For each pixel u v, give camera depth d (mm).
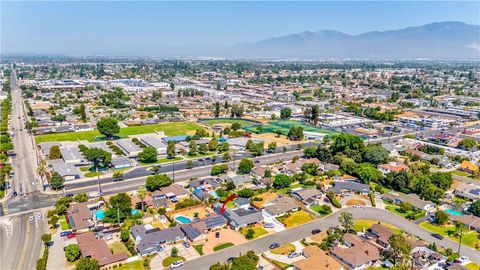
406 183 160375
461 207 144500
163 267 101812
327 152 198125
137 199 143500
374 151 194875
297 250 111375
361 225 128625
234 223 125562
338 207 143125
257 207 141000
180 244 114750
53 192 154625
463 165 190625
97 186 161125
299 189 155625
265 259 106250
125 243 114125
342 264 104312
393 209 142750
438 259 104875
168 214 133750
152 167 180000
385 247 114312
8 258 105438
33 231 121188
